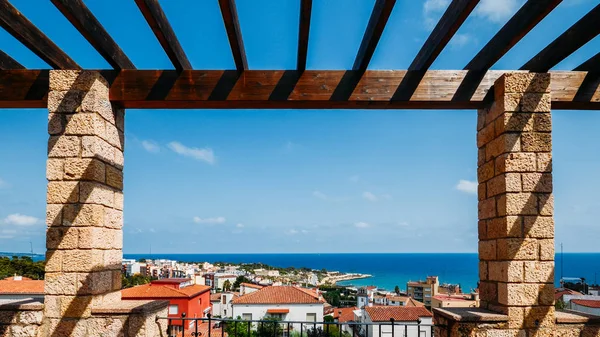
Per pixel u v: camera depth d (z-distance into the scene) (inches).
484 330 155.9
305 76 172.4
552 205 160.7
